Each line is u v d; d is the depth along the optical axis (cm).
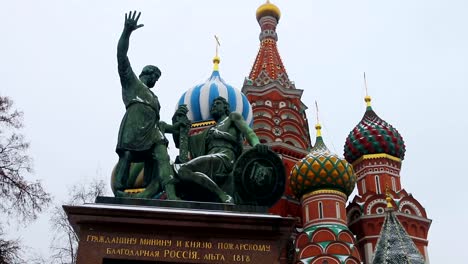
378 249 2875
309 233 3544
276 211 3962
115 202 1014
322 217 3616
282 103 4719
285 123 4572
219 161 1155
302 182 3800
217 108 1288
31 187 1950
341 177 3741
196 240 959
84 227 955
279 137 4456
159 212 964
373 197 4047
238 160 1116
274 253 965
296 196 3916
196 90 4078
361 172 4356
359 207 4066
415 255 2778
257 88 4750
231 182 1154
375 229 3919
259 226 977
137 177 1270
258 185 1098
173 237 958
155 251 944
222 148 1205
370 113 4638
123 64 1195
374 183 4253
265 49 5269
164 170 1123
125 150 1155
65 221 2512
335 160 3772
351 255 3350
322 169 3744
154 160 1166
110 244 943
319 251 3378
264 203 1111
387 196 3256
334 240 3400
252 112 4347
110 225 957
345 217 3684
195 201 1102
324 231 3491
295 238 3791
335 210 3647
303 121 4812
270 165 1123
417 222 3947
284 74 5003
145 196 1114
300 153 4419
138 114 1178
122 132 1170
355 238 3762
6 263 1798
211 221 970
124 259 934
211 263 945
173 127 1261
